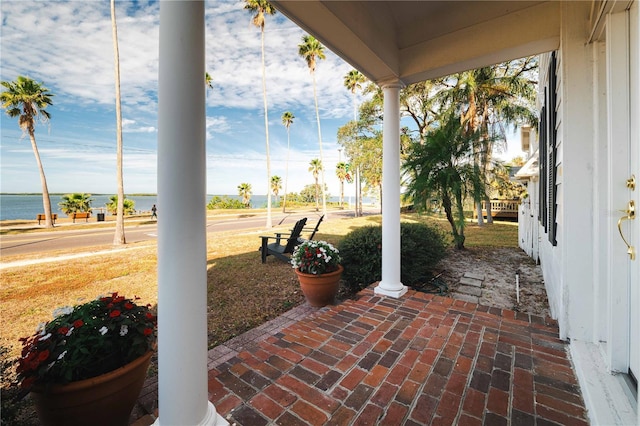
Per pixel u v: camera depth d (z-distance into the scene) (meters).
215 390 1.66
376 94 12.88
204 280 1.32
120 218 8.99
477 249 6.59
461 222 5.96
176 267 1.23
